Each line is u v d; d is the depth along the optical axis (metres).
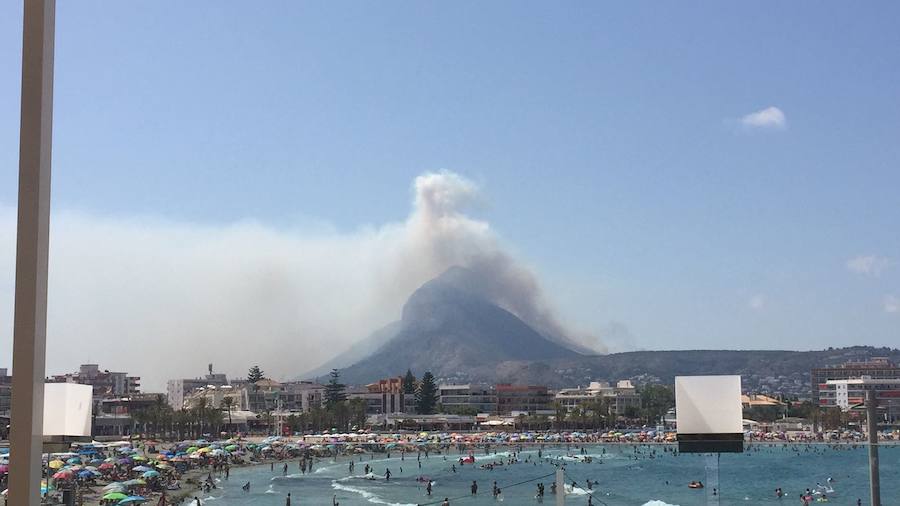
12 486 7.62
